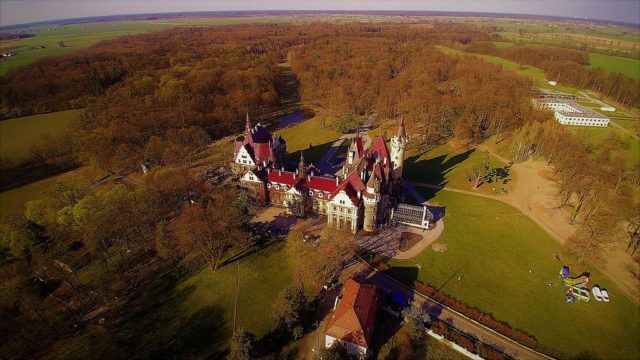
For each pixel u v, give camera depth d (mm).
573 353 77625
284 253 105750
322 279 95812
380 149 124625
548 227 120938
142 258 105500
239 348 68312
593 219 114188
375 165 112750
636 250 109812
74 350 79000
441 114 196750
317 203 122375
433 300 88938
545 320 85562
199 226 97562
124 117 186000
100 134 166750
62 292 94000
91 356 77188
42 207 117750
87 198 111688
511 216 126688
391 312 84188
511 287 95062
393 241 111062
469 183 149250
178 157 158875
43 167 167750
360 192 111500
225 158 169875
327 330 74062
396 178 133750
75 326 84250
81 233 110188
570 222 123125
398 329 80188
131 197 113500
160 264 103188
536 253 108438
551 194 140750
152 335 82062
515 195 140125
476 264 102812
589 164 137375
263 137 150625
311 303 87438
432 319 83250
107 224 103125
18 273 96250
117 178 156250
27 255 103500
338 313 76500
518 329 82688
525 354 76625
